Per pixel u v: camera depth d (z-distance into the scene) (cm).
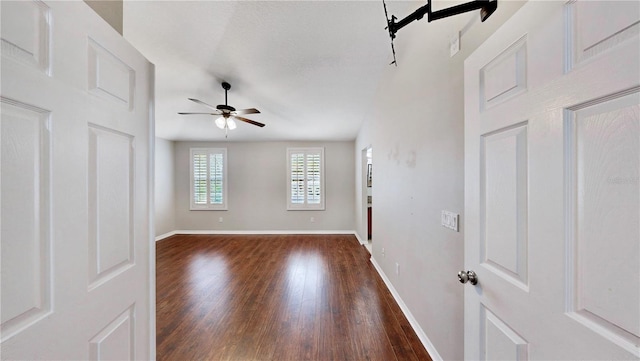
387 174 292
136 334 97
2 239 52
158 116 442
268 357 175
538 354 66
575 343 56
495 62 83
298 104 400
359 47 259
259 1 205
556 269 60
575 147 56
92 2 98
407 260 223
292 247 479
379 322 217
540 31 65
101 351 78
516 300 74
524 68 71
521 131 72
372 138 379
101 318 78
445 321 155
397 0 193
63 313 65
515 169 74
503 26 80
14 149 54
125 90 91
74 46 68
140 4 205
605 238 50
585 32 54
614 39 49
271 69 302
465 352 102
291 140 601
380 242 330
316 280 314
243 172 606
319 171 603
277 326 212
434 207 170
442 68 159
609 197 50
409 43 218
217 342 192
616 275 48
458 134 141
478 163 93
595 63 52
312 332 204
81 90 71
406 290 226
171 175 594
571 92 57
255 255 427
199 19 223
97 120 77
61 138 64
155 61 282
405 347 185
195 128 512
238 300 260
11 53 53
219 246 488
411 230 214
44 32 60
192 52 268
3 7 51
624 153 47
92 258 75
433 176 171
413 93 209
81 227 71
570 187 57
